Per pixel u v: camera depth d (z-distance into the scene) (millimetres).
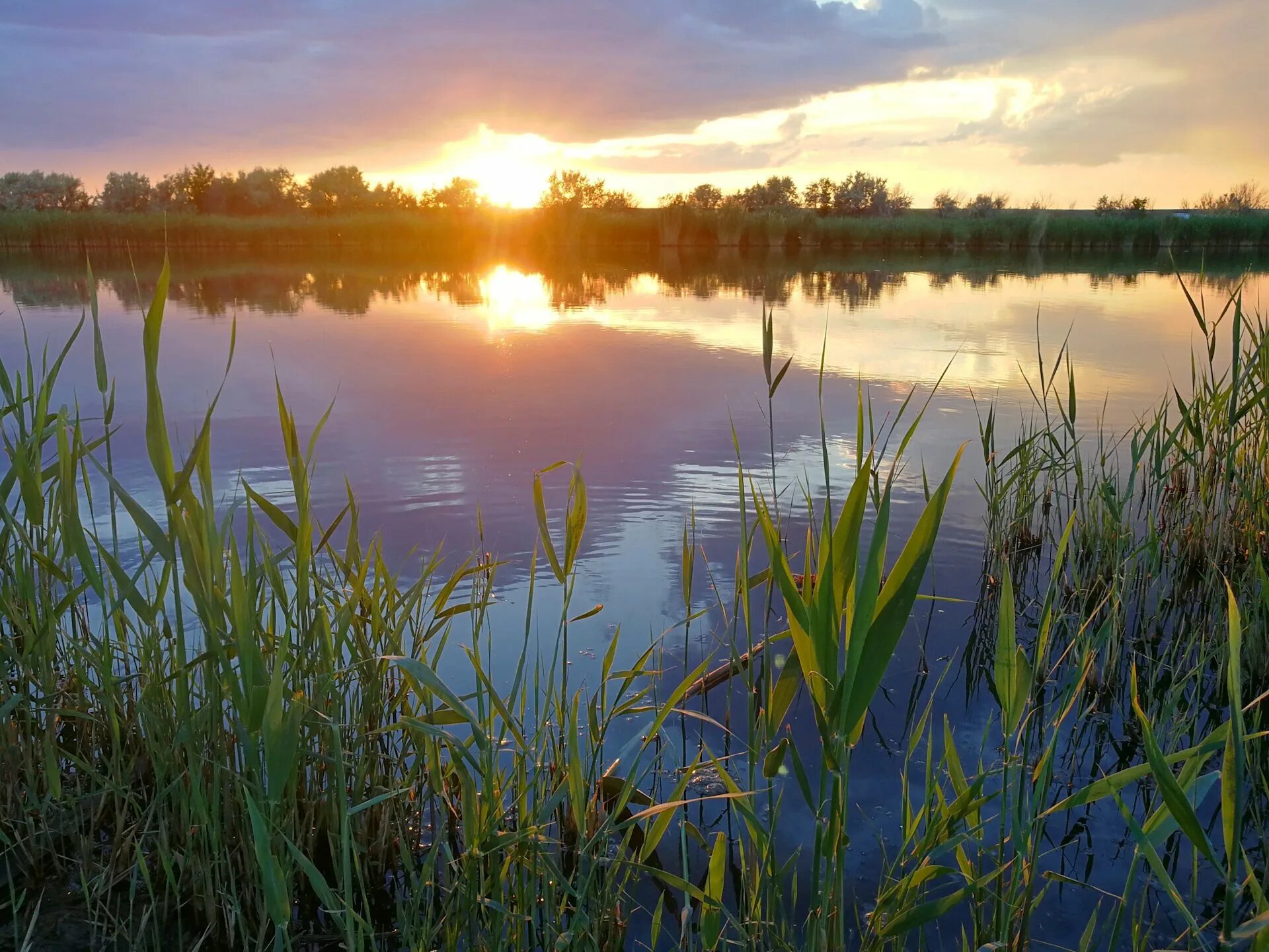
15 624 2270
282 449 5566
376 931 1984
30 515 2293
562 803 2260
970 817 1895
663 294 16562
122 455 5445
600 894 1922
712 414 6594
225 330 11023
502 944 1750
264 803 1773
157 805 2137
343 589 2438
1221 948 1262
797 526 4375
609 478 5051
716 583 3752
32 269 22484
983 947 1532
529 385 7629
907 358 9109
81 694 2531
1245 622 3279
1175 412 6547
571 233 37781
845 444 5832
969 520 4629
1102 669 3057
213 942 1929
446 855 1800
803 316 12961
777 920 1945
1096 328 11328
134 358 8883
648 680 3031
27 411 6438
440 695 1635
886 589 1345
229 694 1894
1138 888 2100
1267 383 3562
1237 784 1211
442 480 4953
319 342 10055
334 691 2027
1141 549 3516
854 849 2248
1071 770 2598
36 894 2057
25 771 2248
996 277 21188
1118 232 34938
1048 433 3938
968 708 2963
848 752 1459
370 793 2152
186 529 1705
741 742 2734
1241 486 3660
